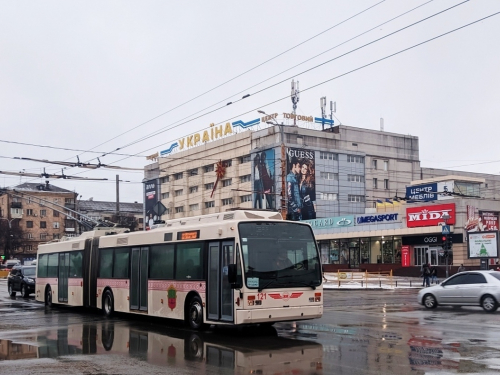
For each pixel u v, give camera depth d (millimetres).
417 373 9070
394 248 55406
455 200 48344
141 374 9508
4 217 108562
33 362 10812
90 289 21266
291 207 69188
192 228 15641
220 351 11711
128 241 18922
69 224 114625
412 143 82375
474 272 20828
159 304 16750
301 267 14172
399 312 20312
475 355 10672
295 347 12023
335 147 74938
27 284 32094
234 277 13195
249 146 75125
